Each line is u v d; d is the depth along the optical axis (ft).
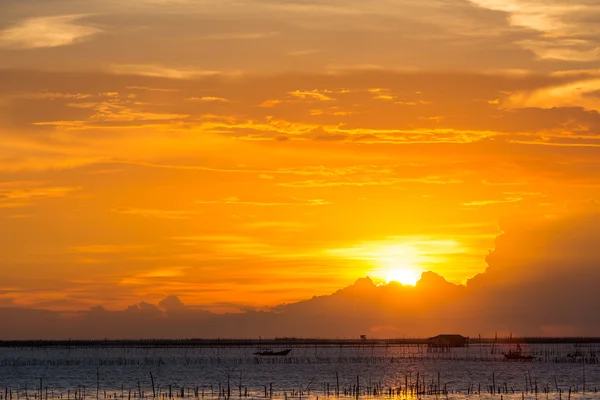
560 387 527.40
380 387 523.70
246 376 638.53
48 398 466.29
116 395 479.00
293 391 491.72
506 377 626.64
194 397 464.65
